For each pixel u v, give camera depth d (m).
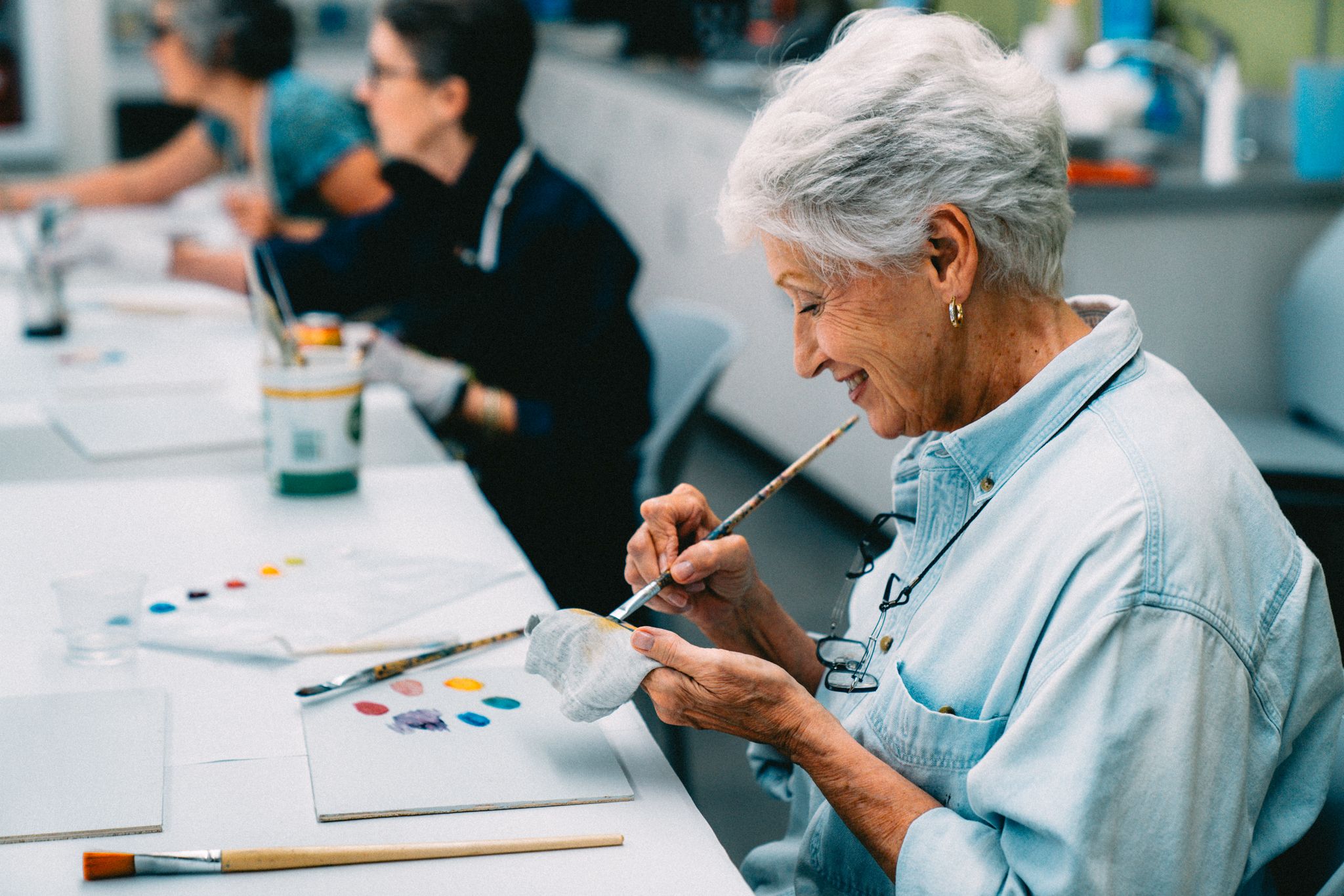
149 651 1.07
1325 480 2.07
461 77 1.90
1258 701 0.83
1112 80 2.98
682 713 0.90
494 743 0.93
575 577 1.93
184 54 2.79
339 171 2.78
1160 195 2.52
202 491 1.48
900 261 0.87
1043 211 0.88
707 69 4.20
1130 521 0.82
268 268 1.56
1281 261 2.61
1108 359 0.90
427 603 1.18
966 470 0.93
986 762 0.81
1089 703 0.78
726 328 2.00
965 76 0.86
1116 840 0.77
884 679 0.94
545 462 1.91
